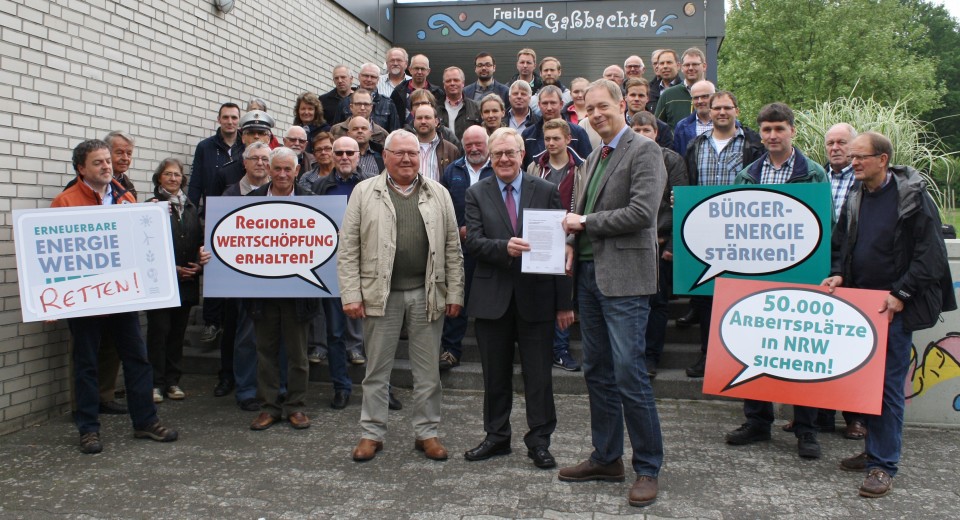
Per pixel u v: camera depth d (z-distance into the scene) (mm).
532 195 4309
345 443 4742
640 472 3797
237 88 7582
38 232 4426
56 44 5266
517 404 5633
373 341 4457
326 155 6254
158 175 5719
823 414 4973
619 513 3611
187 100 6789
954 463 4355
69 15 5379
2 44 4816
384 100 8023
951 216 7215
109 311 4539
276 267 5062
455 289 4574
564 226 3920
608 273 3717
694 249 4879
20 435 4906
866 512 3639
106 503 3754
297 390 5113
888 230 4152
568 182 5602
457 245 4633
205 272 5090
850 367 4164
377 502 3758
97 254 4543
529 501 3760
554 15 10891
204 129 7055
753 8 30344
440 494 3859
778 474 4168
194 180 6445
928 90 28531
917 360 5062
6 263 4902
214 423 5195
